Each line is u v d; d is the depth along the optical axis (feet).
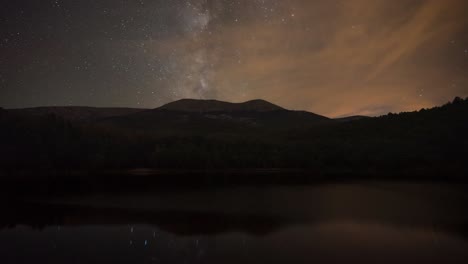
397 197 156.97
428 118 393.09
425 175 234.58
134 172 296.51
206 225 102.53
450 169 240.12
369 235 89.76
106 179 245.45
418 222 104.17
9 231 94.84
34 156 286.05
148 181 235.81
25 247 79.61
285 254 74.38
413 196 159.33
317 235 90.22
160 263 68.85
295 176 262.88
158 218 113.39
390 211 122.31
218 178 254.68
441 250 77.00
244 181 234.79
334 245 81.15
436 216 112.98
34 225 102.73
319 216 114.83
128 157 332.60
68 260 70.74
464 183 201.57
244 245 81.56
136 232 93.91
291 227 99.40
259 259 71.31
